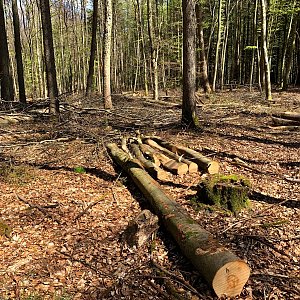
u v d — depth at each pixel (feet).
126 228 17.08
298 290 12.73
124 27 144.87
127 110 50.96
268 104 58.85
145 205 21.01
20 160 30.25
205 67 81.10
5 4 97.35
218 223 17.84
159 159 27.99
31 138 36.96
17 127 41.68
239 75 114.32
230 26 121.08
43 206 20.98
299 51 106.63
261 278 13.46
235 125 42.52
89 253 15.90
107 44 49.34
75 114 43.68
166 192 22.03
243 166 26.86
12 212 20.31
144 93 96.48
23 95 61.31
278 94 76.13
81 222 19.02
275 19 98.07
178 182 24.09
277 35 112.98
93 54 64.03
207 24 105.70
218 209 19.11
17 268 14.92
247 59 127.65
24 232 17.98
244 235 16.40
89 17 127.13
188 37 36.78
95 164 29.45
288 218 18.31
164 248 15.98
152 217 16.70
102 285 13.64
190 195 21.56
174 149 30.17
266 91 62.13
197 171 26.09
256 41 87.61
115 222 18.92
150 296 12.88
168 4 113.50
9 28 117.29
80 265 15.05
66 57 139.13
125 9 135.33
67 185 24.80
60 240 17.13
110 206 21.09
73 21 121.29
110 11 48.34
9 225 18.70
